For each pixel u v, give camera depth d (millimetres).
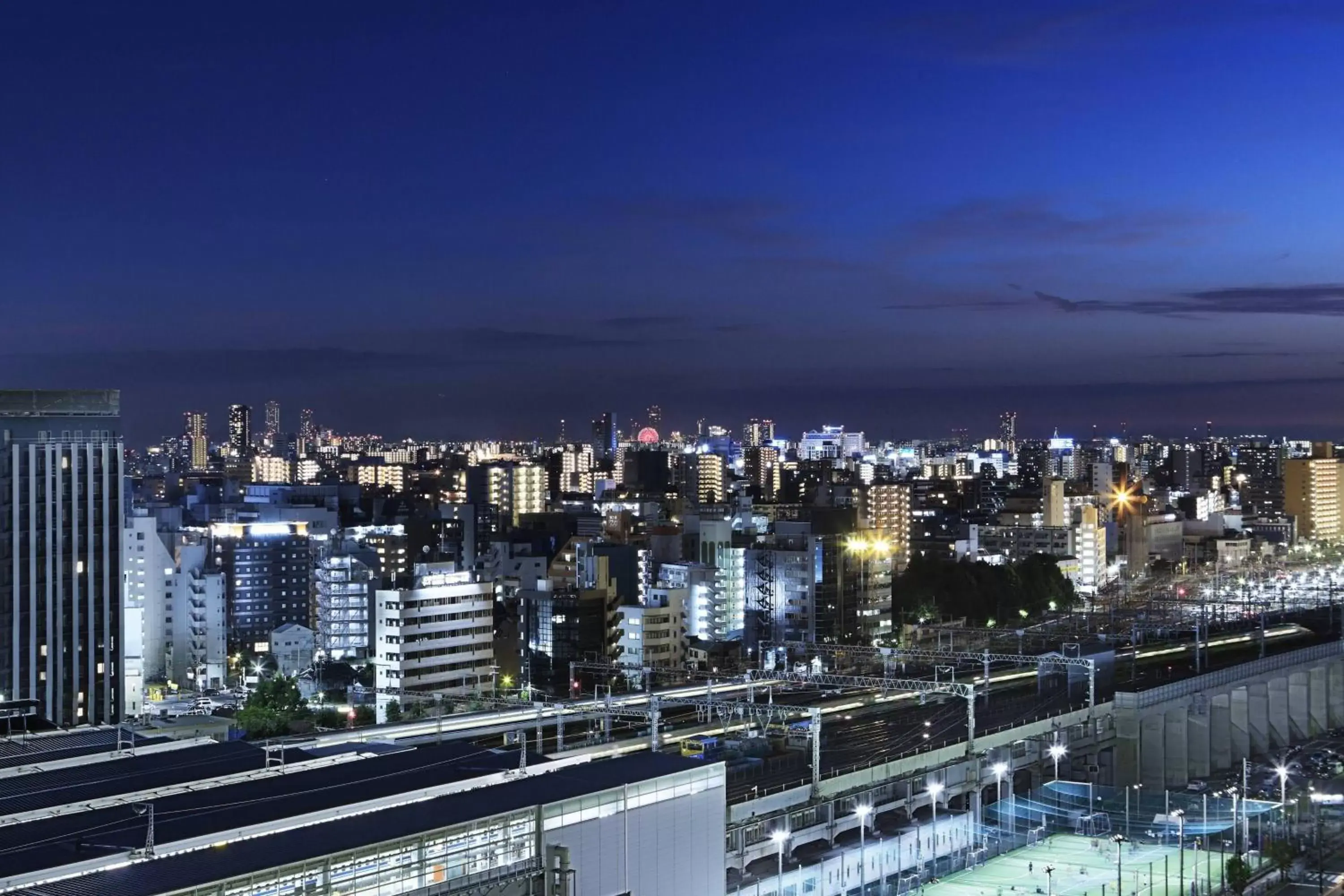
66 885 124125
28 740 176875
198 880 125875
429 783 156875
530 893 148500
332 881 134000
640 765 168750
